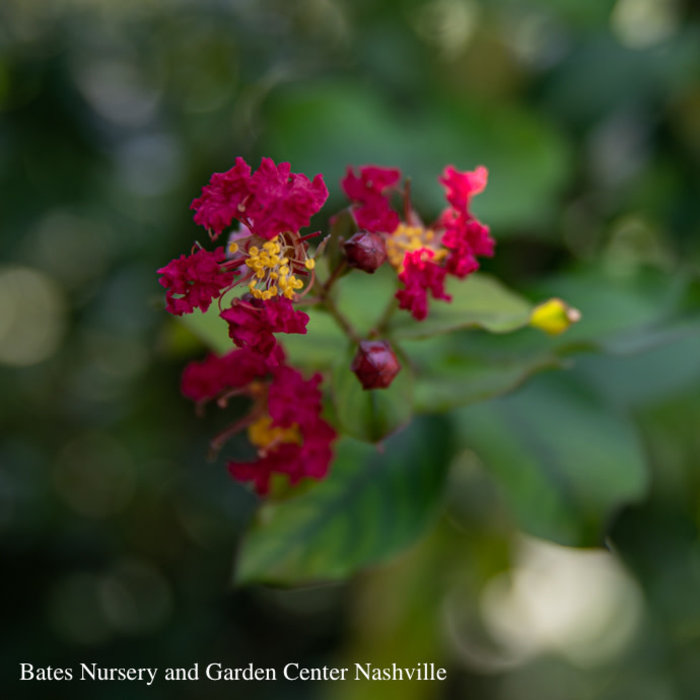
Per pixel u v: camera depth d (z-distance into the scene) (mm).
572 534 576
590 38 687
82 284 858
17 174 788
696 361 599
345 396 524
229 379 537
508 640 981
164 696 854
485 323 531
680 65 666
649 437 636
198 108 759
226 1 763
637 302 581
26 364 953
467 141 663
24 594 874
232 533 860
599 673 1041
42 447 933
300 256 505
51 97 777
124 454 879
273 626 916
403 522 576
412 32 714
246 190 497
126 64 796
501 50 690
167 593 898
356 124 666
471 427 587
